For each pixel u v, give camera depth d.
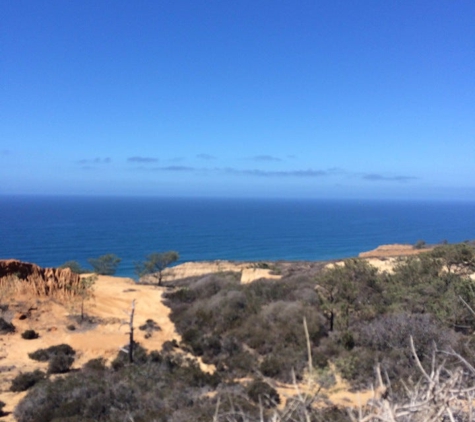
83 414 11.95
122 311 25.98
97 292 29.34
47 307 24.34
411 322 14.66
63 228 158.62
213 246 117.88
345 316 18.84
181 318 23.80
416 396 2.79
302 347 16.78
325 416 6.11
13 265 26.41
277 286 25.91
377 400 2.71
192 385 14.72
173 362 17.69
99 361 17.72
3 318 22.36
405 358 12.22
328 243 126.12
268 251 109.81
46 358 18.34
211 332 21.36
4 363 17.69
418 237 142.38
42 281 26.33
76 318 23.58
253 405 10.31
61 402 12.74
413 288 19.39
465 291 15.84
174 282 48.59
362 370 12.33
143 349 19.31
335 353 15.64
